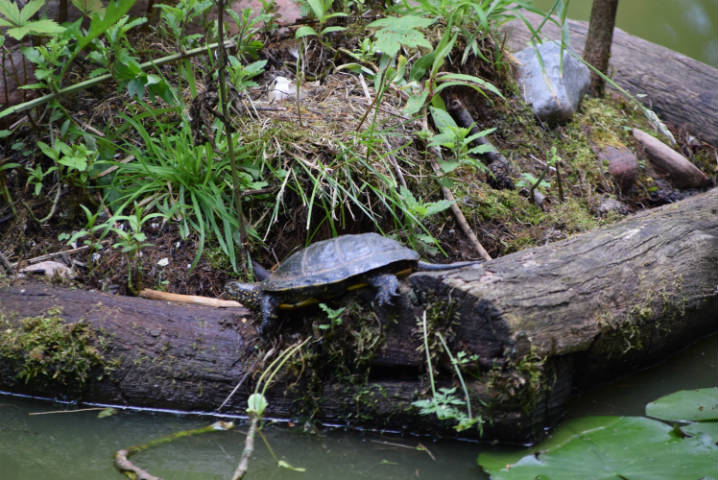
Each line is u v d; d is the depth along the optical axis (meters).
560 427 2.71
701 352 2.89
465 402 2.68
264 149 2.90
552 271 2.73
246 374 2.74
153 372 2.74
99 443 2.70
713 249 2.86
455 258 2.94
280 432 2.72
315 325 2.73
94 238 2.92
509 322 2.66
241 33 2.97
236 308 2.81
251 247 2.89
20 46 2.91
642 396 2.79
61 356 2.74
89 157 2.91
